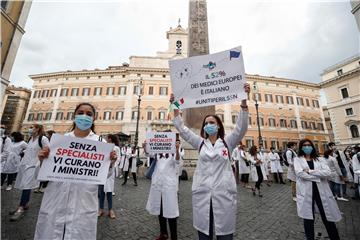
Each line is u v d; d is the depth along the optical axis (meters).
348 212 5.15
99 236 3.28
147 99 34.44
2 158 6.26
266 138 36.41
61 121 35.94
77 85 37.41
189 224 3.98
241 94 2.55
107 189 4.32
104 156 2.13
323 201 3.02
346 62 32.22
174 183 3.31
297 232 3.65
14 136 6.53
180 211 4.84
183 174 10.12
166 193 3.20
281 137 37.03
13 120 42.00
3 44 9.09
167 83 35.38
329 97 34.56
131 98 34.69
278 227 3.89
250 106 37.19
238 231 3.67
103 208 4.63
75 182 1.96
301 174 3.14
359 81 30.23
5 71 9.04
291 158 6.42
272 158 11.30
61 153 1.98
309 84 41.06
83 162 2.04
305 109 40.12
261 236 3.46
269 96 38.78
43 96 38.38
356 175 6.61
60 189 1.93
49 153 1.95
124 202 5.61
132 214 4.52
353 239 3.46
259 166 6.95
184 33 39.28
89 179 2.02
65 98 37.03
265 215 4.66
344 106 32.25
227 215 2.12
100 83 36.88
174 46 38.75
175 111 2.79
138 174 12.81
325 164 3.25
